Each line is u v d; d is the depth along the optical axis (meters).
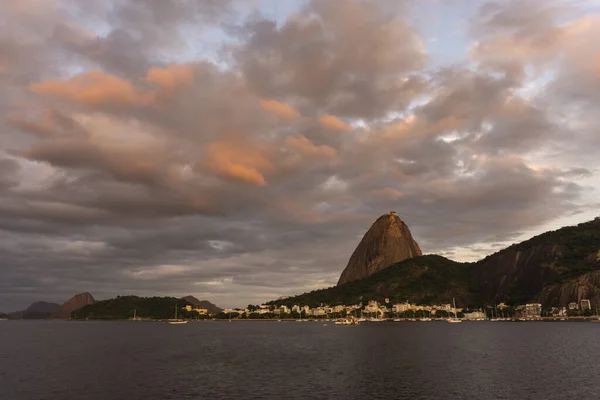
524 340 184.62
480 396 70.38
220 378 90.00
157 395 73.94
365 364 109.62
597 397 68.88
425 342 179.12
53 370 104.88
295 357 129.12
